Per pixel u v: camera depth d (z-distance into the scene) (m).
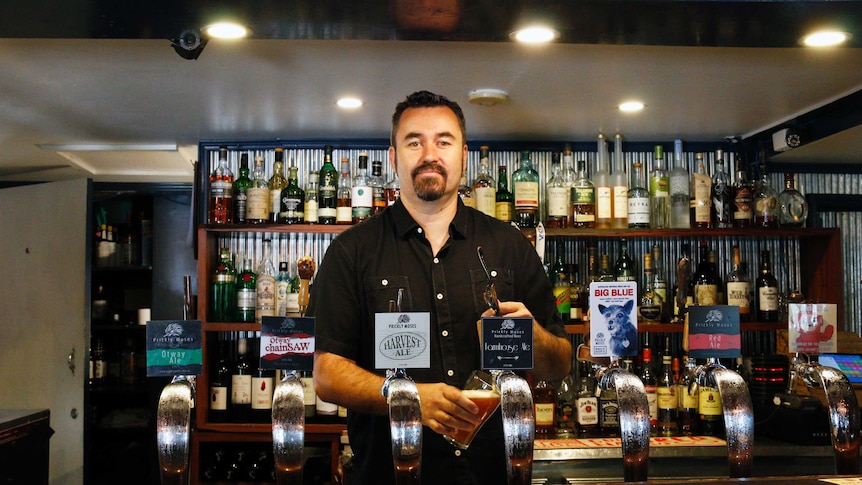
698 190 4.05
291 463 1.47
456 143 2.00
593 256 4.11
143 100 3.45
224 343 4.25
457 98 3.45
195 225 4.30
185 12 2.27
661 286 4.07
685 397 3.83
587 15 2.31
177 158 4.77
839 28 2.42
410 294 2.01
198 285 4.00
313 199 4.08
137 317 5.72
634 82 3.20
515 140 4.31
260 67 2.98
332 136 4.27
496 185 4.32
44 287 4.90
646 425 1.61
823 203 4.51
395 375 1.60
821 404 3.40
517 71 3.05
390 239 2.07
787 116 3.80
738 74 3.09
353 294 2.01
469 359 2.00
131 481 5.55
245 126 3.99
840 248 4.16
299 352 1.57
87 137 4.21
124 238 5.82
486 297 1.78
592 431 3.76
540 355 1.89
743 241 4.43
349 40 2.68
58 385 4.82
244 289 4.08
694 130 4.11
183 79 3.13
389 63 2.95
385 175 4.35
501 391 1.53
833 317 1.90
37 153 4.59
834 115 3.57
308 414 4.00
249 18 2.32
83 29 2.39
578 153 4.37
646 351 3.92
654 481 1.59
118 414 5.57
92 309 5.67
